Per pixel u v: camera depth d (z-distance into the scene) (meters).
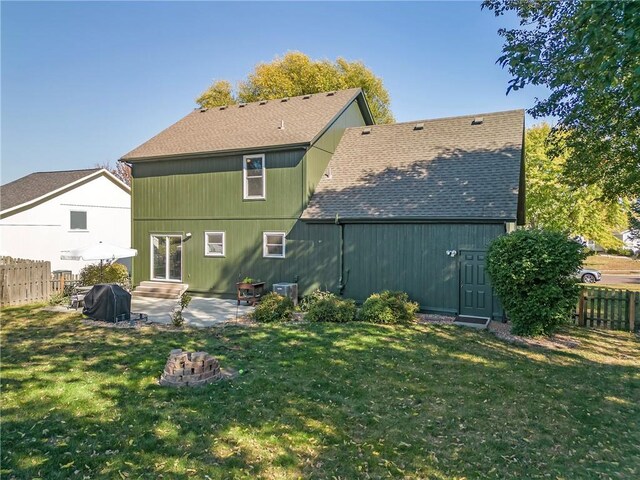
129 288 17.28
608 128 11.43
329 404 5.64
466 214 11.52
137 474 3.91
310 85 30.97
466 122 15.27
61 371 6.84
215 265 16.12
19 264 14.12
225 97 33.56
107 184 22.86
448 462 4.25
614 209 23.80
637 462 4.36
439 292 12.05
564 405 5.77
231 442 4.54
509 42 11.23
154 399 5.68
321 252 14.02
